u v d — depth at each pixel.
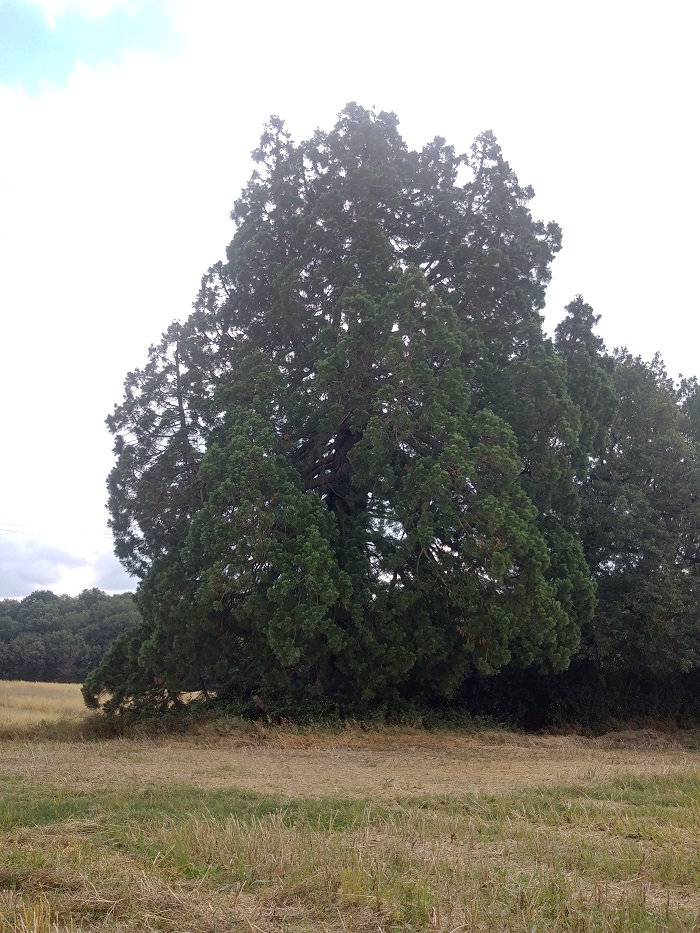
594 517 24.25
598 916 5.11
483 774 12.53
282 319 22.34
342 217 23.08
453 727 20.09
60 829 7.84
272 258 24.23
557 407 20.77
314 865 6.20
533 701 24.48
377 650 18.72
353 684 20.41
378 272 21.56
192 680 20.61
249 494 18.38
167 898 5.50
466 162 25.36
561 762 14.65
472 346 21.33
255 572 18.44
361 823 8.09
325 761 14.32
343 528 21.34
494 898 5.45
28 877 5.98
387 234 24.11
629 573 23.80
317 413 20.66
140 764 13.39
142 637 21.50
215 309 24.78
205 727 18.88
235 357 23.05
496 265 22.69
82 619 80.25
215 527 18.36
